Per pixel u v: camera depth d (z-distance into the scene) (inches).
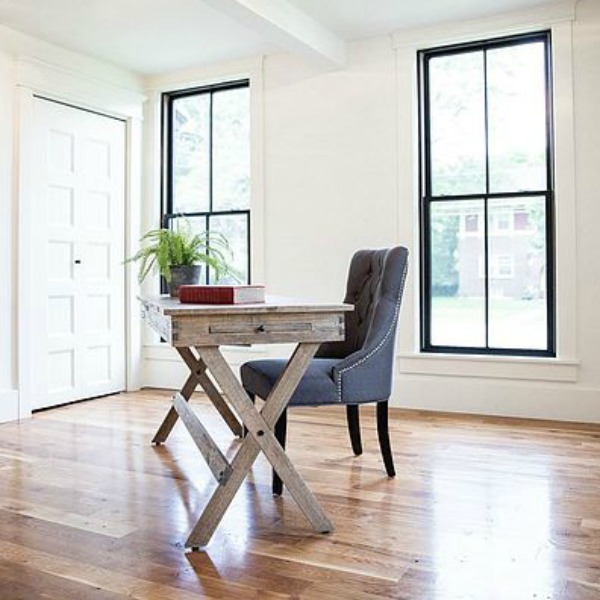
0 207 158.9
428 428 145.2
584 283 150.3
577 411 151.5
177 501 97.9
